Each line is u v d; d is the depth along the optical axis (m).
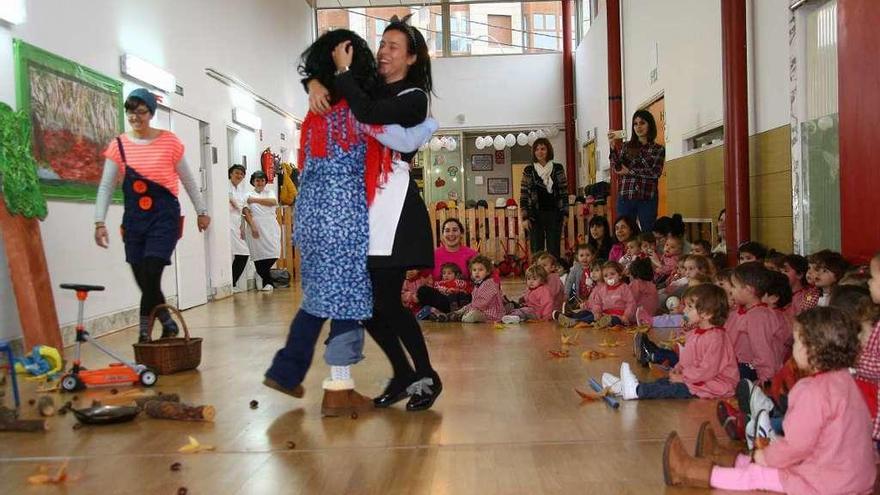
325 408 3.47
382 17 18.44
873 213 4.88
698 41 9.23
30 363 4.66
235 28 11.20
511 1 18.30
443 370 4.52
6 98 5.29
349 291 3.29
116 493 2.54
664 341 5.39
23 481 2.69
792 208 6.71
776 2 6.96
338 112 3.31
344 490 2.52
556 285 7.34
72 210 6.11
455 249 7.64
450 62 18.38
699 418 3.31
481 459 2.80
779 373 3.32
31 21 5.62
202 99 9.54
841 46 5.17
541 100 18.25
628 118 12.93
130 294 7.16
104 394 4.09
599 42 14.97
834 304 3.40
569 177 17.69
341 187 3.28
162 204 4.95
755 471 2.44
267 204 11.25
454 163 18.67
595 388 3.88
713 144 8.80
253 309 8.43
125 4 7.28
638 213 8.95
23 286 5.00
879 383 2.76
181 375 4.56
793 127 6.66
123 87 7.17
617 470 2.65
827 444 2.34
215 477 2.68
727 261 7.20
